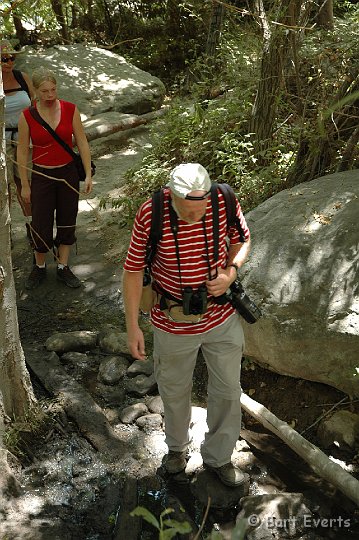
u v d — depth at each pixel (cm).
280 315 382
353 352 361
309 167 514
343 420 364
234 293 302
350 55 519
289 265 396
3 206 328
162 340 305
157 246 286
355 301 368
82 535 312
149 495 334
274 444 366
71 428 376
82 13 1200
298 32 530
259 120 590
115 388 413
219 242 288
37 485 340
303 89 582
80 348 446
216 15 855
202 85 838
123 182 707
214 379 315
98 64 1000
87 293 520
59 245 520
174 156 670
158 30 1173
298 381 395
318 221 414
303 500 324
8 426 357
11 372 354
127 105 934
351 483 316
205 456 338
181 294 293
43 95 461
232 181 590
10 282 342
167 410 328
